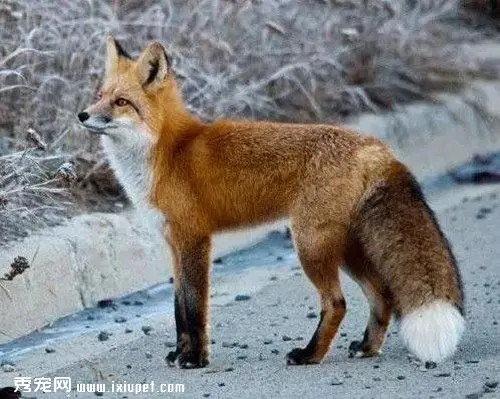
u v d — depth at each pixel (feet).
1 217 46.26
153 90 41.32
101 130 40.88
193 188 41.11
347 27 66.03
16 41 51.52
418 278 38.99
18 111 51.26
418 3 71.00
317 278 40.16
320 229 39.91
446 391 36.81
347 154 40.09
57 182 49.37
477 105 69.41
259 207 41.04
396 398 36.32
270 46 60.70
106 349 42.60
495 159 67.21
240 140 41.19
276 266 52.16
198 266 41.06
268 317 45.73
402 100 67.10
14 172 46.68
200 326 40.68
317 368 39.68
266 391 37.42
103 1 55.77
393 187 39.68
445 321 38.47
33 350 42.52
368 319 43.78
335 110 63.05
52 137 51.65
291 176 40.50
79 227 48.14
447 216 58.75
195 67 55.83
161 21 56.08
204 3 58.54
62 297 45.73
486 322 43.86
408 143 63.93
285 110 61.11
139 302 47.62
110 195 52.19
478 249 53.62
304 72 61.62
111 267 48.01
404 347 41.73
